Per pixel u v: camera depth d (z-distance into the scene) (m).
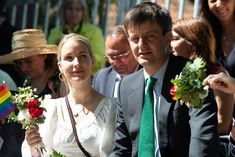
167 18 6.67
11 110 7.32
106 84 8.73
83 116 7.21
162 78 6.63
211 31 7.71
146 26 6.57
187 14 11.10
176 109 6.41
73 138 7.13
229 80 6.21
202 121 6.19
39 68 8.88
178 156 6.40
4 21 10.70
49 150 7.20
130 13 6.65
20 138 7.98
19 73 9.11
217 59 8.20
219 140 6.45
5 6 10.87
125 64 8.28
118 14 11.91
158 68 6.66
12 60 9.00
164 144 6.44
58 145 7.15
